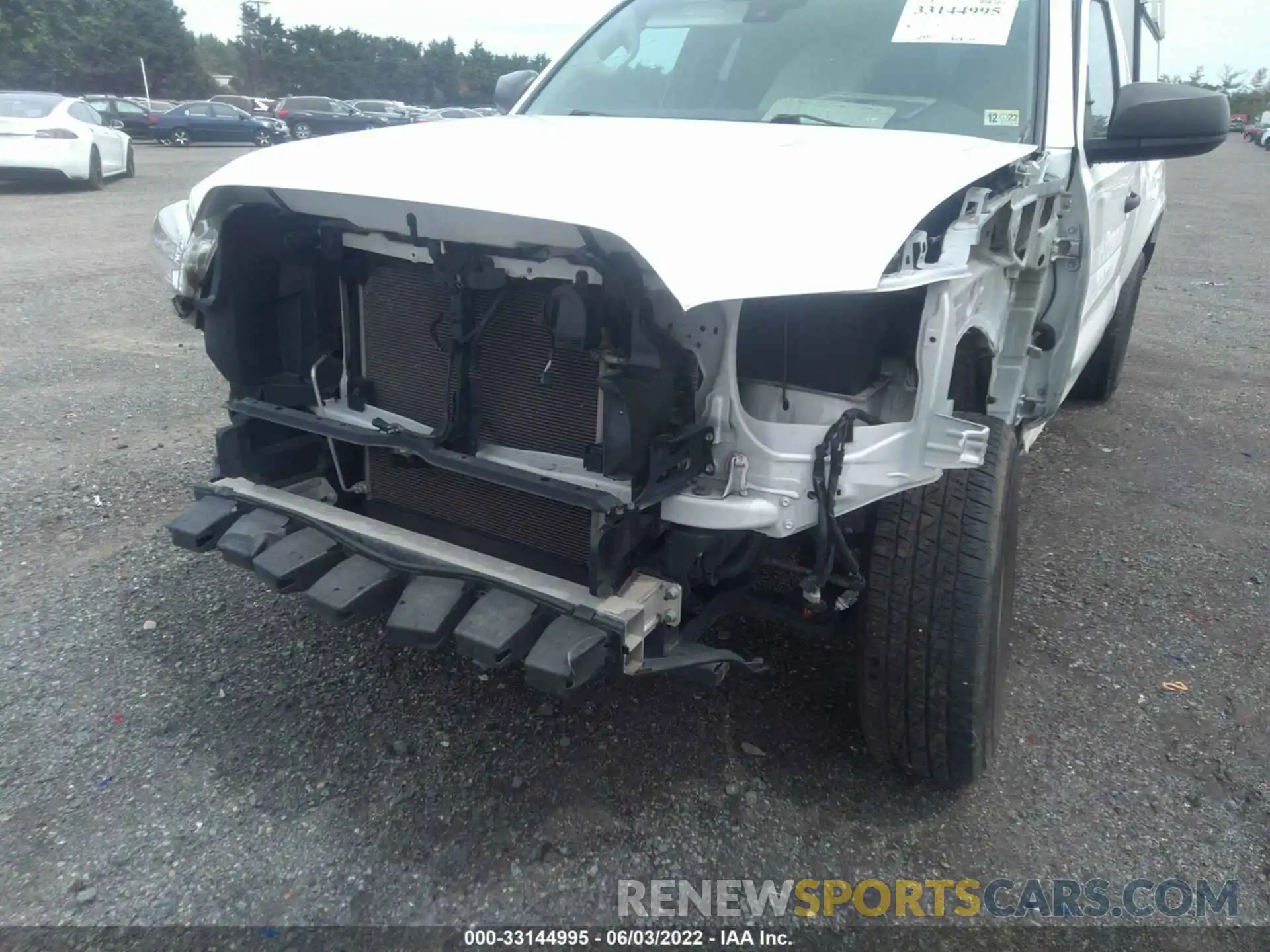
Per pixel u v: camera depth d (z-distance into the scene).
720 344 2.08
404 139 2.60
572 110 3.55
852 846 2.40
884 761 2.56
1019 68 3.14
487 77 89.69
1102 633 3.38
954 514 2.30
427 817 2.44
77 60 53.62
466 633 2.12
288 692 2.91
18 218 11.77
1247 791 2.62
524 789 2.55
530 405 2.33
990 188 2.39
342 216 2.37
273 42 78.31
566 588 2.19
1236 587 3.72
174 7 61.31
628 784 2.58
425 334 2.48
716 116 3.26
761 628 3.29
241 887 2.21
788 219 1.92
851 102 3.15
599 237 1.89
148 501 4.12
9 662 2.99
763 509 2.09
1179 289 9.91
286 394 2.70
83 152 14.45
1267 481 4.79
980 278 2.34
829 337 2.12
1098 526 4.24
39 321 7.00
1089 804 2.57
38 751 2.62
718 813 2.49
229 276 2.56
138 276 8.67
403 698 2.90
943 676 2.31
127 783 2.52
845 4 3.48
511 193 1.97
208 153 27.44
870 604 2.35
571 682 2.00
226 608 3.33
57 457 4.54
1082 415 5.77
